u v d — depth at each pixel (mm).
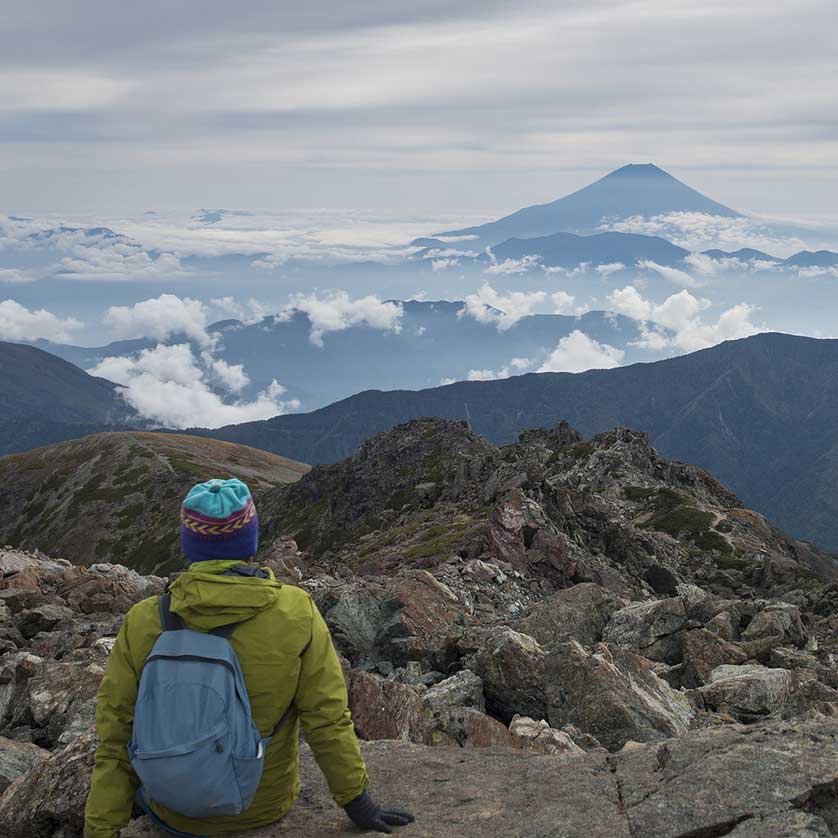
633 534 40781
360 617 17609
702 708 13023
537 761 6180
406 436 132500
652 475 92438
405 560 35688
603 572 29344
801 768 5359
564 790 5621
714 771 5438
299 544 125938
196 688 4258
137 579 26188
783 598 35000
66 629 18922
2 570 24422
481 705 12727
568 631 17938
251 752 4320
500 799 5598
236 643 4406
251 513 4602
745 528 74062
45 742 11555
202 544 4492
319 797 5656
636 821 5082
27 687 12578
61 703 11969
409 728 10508
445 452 124125
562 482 85250
